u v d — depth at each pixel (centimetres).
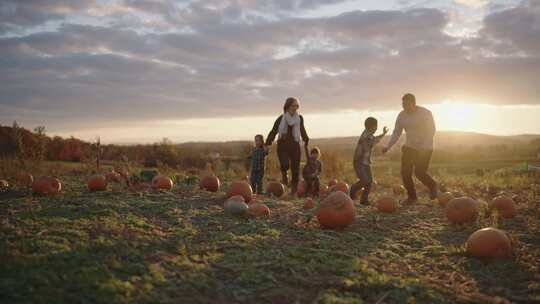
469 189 1408
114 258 490
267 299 432
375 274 502
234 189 954
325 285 466
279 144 1141
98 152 1623
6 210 715
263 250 577
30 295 388
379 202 926
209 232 657
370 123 987
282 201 1012
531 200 1112
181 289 434
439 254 616
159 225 685
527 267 561
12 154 1517
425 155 1020
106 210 730
